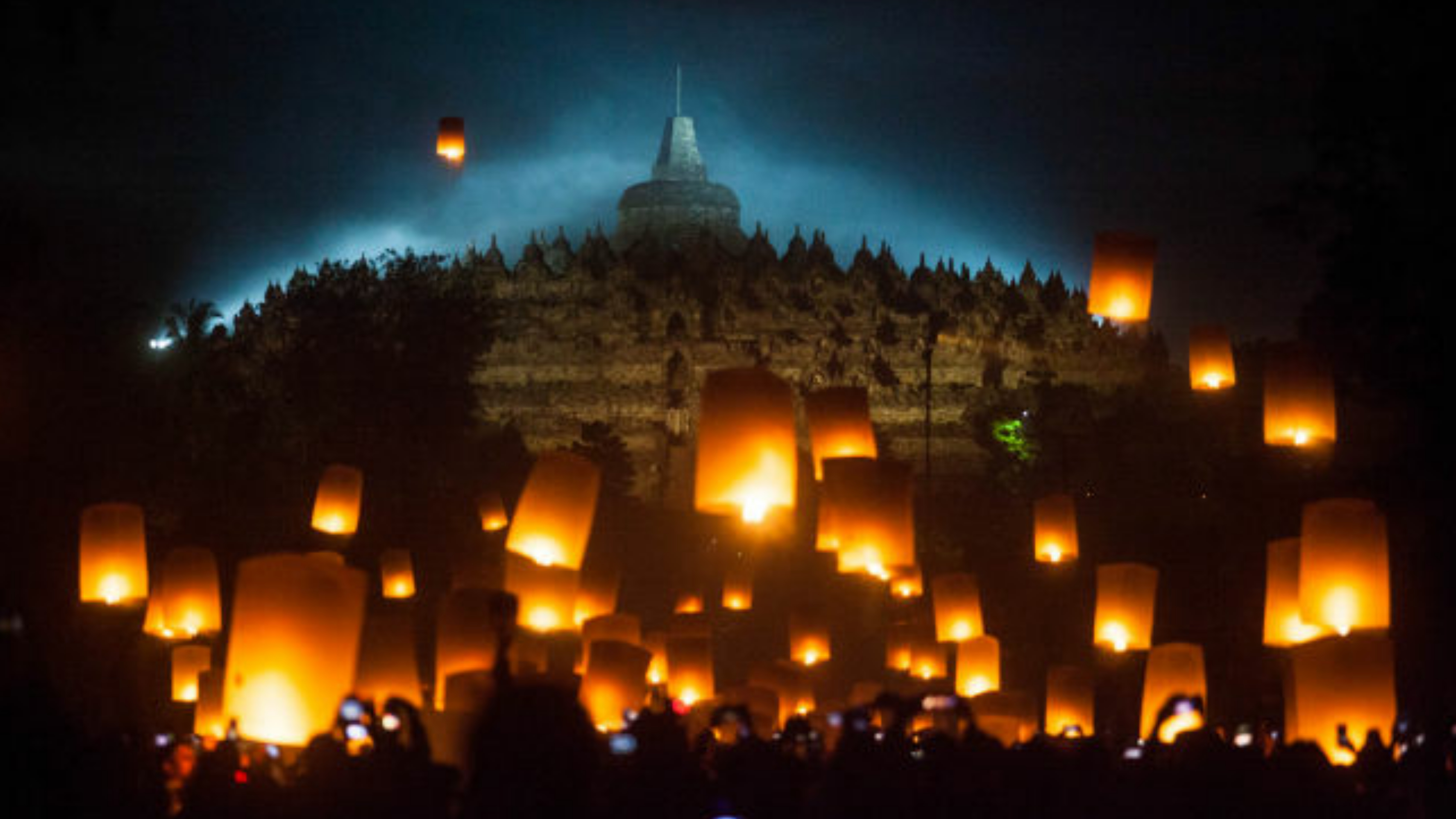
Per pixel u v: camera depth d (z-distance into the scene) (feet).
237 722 51.83
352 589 52.42
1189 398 238.89
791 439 65.77
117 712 101.81
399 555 153.79
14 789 54.39
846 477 75.36
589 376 384.27
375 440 244.22
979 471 353.31
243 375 269.64
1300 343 96.27
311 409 242.99
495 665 51.11
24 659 55.67
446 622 66.18
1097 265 83.25
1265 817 59.21
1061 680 119.55
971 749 59.31
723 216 422.41
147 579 108.47
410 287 267.80
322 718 51.72
